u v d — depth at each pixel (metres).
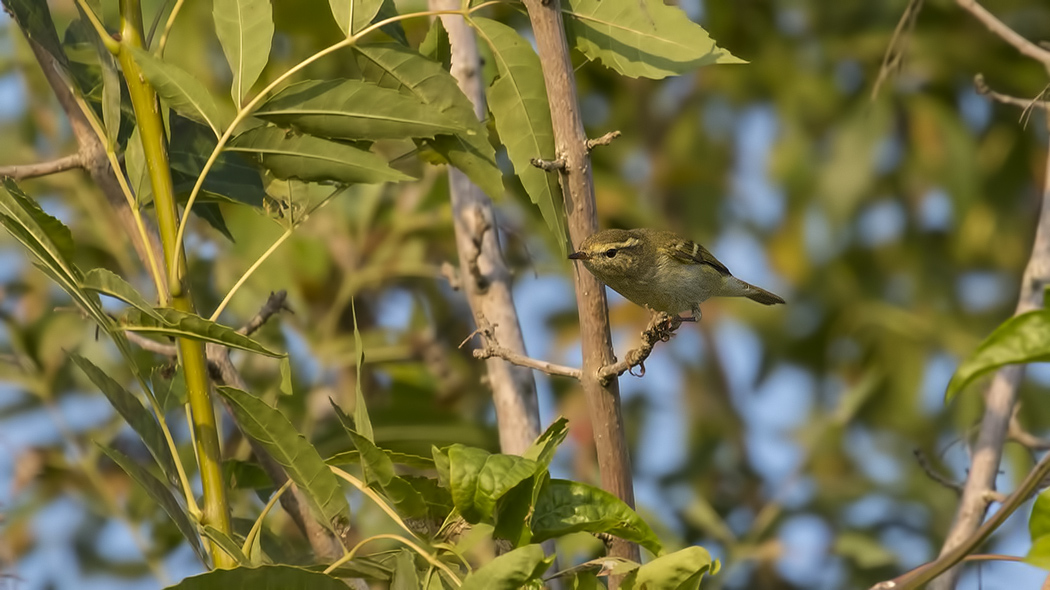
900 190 16.59
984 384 10.78
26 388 11.83
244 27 6.97
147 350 9.50
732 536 13.13
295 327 13.24
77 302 6.54
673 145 16.66
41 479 12.01
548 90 6.94
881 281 16.78
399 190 14.27
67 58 7.73
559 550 11.18
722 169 16.98
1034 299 9.48
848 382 16.56
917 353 16.16
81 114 8.32
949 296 16.52
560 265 13.95
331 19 12.14
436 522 6.64
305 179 7.12
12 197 6.10
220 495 6.77
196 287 12.62
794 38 16.48
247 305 12.77
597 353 6.91
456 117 7.32
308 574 6.01
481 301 9.46
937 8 15.89
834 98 16.28
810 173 16.33
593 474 13.59
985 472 9.31
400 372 13.18
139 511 11.12
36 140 13.41
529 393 9.31
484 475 6.06
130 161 7.56
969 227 16.30
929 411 15.94
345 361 12.80
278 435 6.33
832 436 14.45
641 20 7.27
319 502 6.48
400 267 13.43
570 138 6.89
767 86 16.50
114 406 6.59
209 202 8.28
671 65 7.21
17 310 12.67
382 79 7.29
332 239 13.85
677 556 6.14
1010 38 9.38
